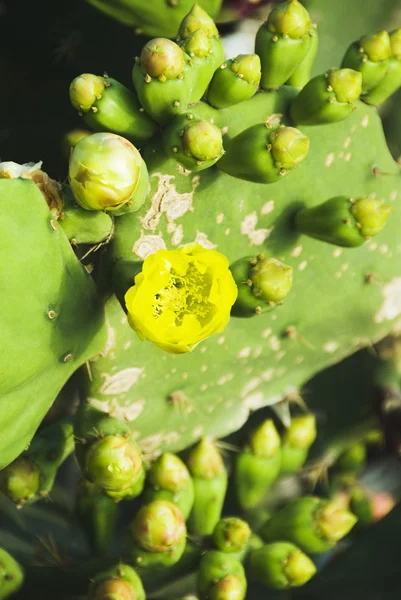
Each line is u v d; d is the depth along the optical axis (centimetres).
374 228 68
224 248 70
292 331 75
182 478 71
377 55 70
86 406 70
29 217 60
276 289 65
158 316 60
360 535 76
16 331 60
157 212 66
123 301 64
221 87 66
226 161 66
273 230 71
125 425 69
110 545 74
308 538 73
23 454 71
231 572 69
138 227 66
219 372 74
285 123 70
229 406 76
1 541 76
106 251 66
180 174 66
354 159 73
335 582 73
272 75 69
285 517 74
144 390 71
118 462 66
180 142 63
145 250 66
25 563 72
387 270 77
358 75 68
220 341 72
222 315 59
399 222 77
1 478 70
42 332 62
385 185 75
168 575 71
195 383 73
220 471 73
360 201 68
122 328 68
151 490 71
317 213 70
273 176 65
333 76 68
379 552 72
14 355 60
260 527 77
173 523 68
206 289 60
